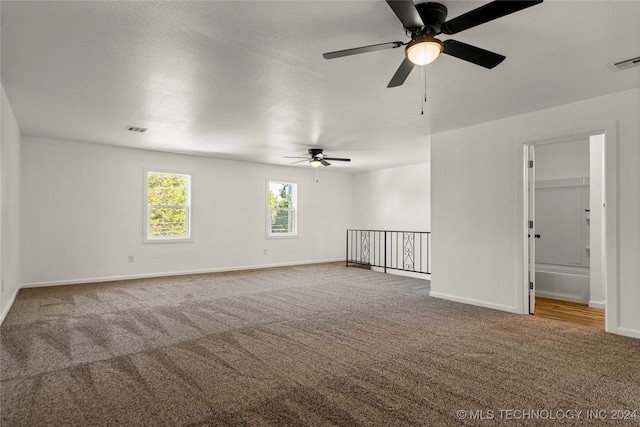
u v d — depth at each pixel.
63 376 2.53
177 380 2.47
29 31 2.42
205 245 7.27
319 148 6.32
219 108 4.10
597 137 4.82
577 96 3.69
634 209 3.44
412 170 8.34
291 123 4.73
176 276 6.78
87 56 2.80
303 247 8.84
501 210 4.46
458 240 4.90
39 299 4.85
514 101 3.85
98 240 6.13
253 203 7.96
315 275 7.06
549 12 2.20
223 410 2.09
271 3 2.10
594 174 4.83
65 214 5.84
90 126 4.92
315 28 2.38
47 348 3.07
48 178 5.70
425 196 8.05
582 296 5.07
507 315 4.21
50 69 3.04
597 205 4.79
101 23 2.32
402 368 2.69
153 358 2.86
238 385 2.40
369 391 2.33
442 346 3.16
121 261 6.34
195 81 3.30
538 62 2.91
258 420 1.99
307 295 5.24
